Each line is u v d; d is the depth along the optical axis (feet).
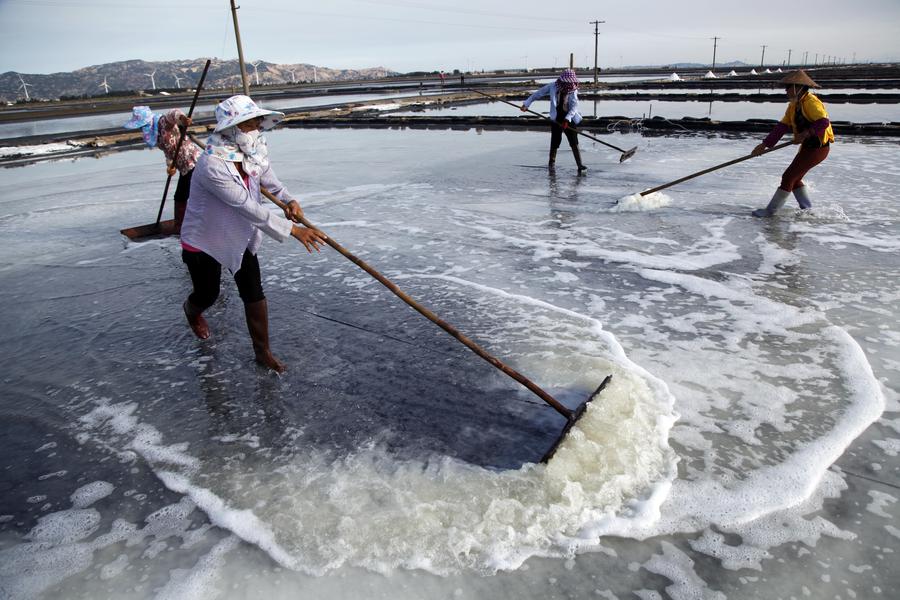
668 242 19.47
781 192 21.27
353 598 6.63
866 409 9.74
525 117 65.62
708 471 8.46
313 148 50.67
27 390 12.10
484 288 16.24
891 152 34.19
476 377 11.56
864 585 6.50
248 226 10.94
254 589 6.86
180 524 8.05
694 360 11.71
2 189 37.73
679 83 165.07
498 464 8.91
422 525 7.59
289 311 15.38
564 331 13.29
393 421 10.21
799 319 13.29
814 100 19.84
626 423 9.18
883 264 16.37
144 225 24.62
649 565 6.91
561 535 7.40
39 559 7.57
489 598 6.56
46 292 17.80
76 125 95.50
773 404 10.06
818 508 7.68
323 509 8.07
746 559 6.93
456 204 26.66
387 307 15.28
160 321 15.17
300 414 10.62
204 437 10.10
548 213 24.20
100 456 9.78
